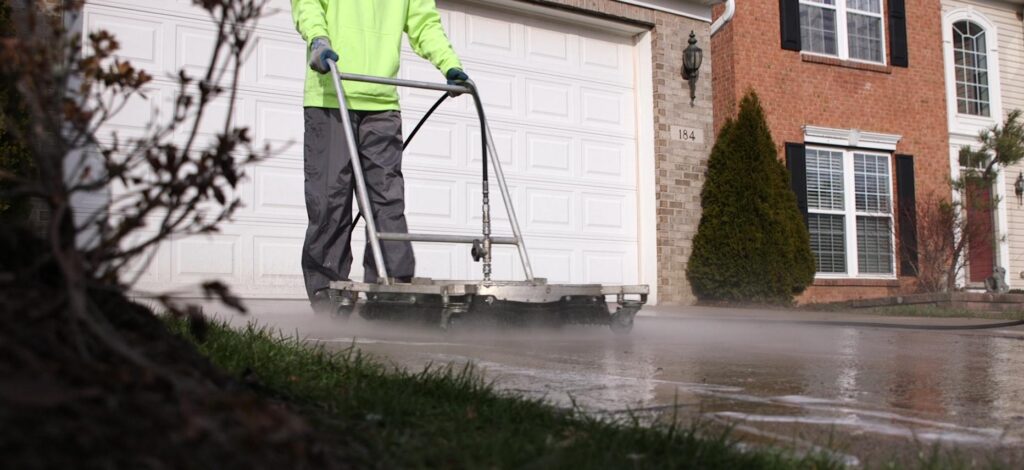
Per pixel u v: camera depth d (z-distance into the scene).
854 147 11.25
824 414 2.22
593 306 4.16
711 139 9.36
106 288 1.35
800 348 3.98
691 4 9.29
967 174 11.49
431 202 7.80
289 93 7.12
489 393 2.09
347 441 1.55
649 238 9.00
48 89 1.37
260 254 6.90
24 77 1.35
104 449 0.99
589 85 8.89
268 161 6.98
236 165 1.51
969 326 5.77
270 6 7.10
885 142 11.45
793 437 1.92
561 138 8.66
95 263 1.36
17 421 0.97
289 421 1.14
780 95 10.63
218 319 3.92
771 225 9.15
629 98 9.16
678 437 1.71
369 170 4.46
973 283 12.55
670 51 9.16
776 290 9.09
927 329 5.68
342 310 4.04
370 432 1.64
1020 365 3.46
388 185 4.46
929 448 1.88
